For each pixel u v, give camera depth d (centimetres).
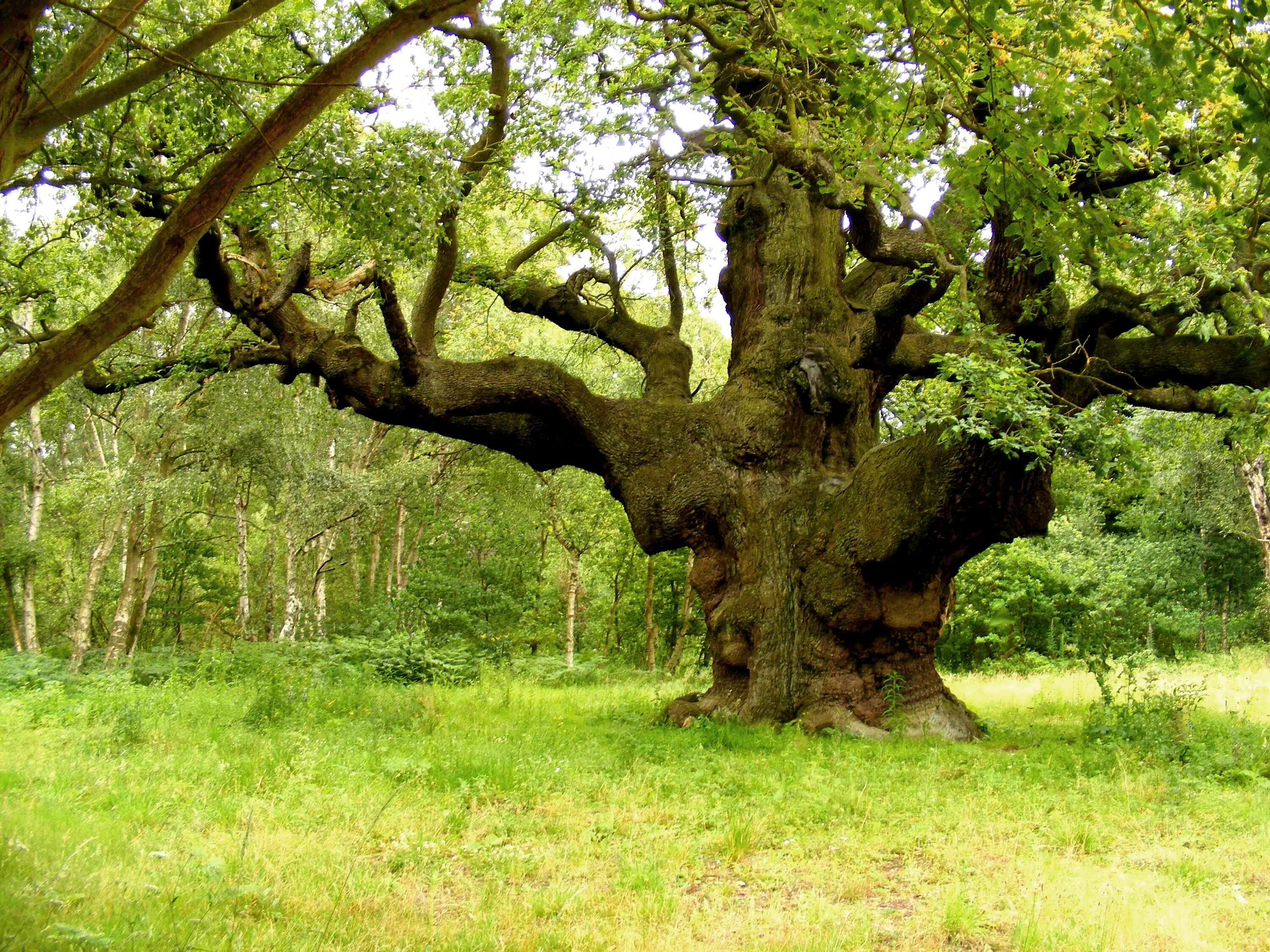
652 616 3269
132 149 896
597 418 1302
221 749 929
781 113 1209
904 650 1209
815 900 511
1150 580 3116
